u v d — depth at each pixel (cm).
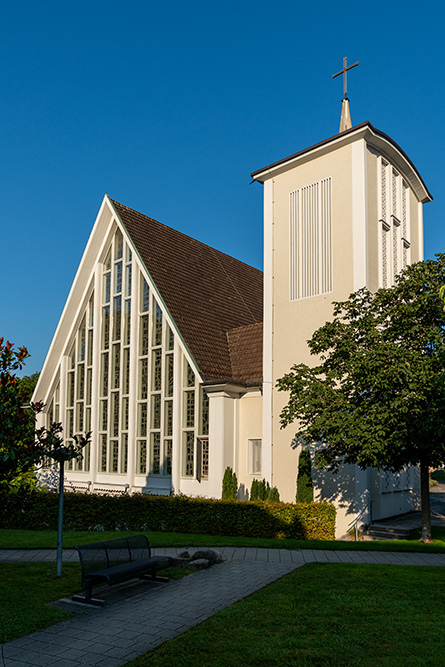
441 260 1509
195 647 739
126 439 2469
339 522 1836
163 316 2364
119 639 789
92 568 974
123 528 1817
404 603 900
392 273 2119
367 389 1488
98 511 1862
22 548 1434
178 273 2591
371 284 1978
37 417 2931
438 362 1378
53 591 1008
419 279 1505
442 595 941
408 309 1464
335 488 1867
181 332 2245
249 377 2216
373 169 2086
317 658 698
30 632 820
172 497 1781
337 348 1595
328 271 2047
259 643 748
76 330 2828
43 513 1948
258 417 2117
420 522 1911
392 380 1388
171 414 2289
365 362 1404
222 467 2053
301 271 2127
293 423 2016
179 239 2864
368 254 1978
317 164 2144
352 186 2022
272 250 2233
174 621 856
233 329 2511
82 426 2705
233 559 1258
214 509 1680
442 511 2256
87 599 946
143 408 2408
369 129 1983
